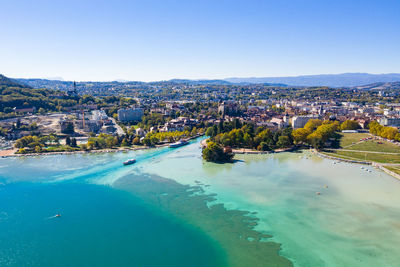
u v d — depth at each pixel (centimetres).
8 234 12138
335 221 12912
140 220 13175
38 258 10550
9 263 10281
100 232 12225
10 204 15000
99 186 17388
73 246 11269
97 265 10169
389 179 18350
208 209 14175
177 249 11012
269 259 10350
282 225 12612
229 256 10562
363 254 10550
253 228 12394
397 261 10138
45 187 17300
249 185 17388
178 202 15000
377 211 13812
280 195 15800
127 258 10519
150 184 17675
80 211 14125
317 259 10312
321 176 19050
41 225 12838
